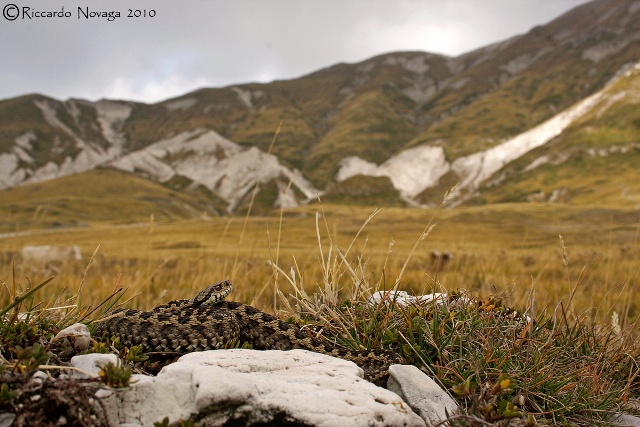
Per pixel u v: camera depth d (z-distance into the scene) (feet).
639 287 2.54
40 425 0.57
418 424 0.69
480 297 1.08
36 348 0.64
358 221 24.56
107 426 0.59
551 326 1.07
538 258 5.41
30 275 2.98
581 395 0.86
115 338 0.82
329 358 0.82
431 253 4.00
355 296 1.09
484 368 0.85
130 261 4.48
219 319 0.88
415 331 0.93
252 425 0.61
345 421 0.64
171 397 0.62
